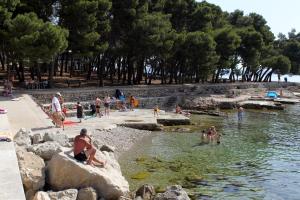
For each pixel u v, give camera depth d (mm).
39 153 21328
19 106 41625
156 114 52219
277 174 30719
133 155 33906
